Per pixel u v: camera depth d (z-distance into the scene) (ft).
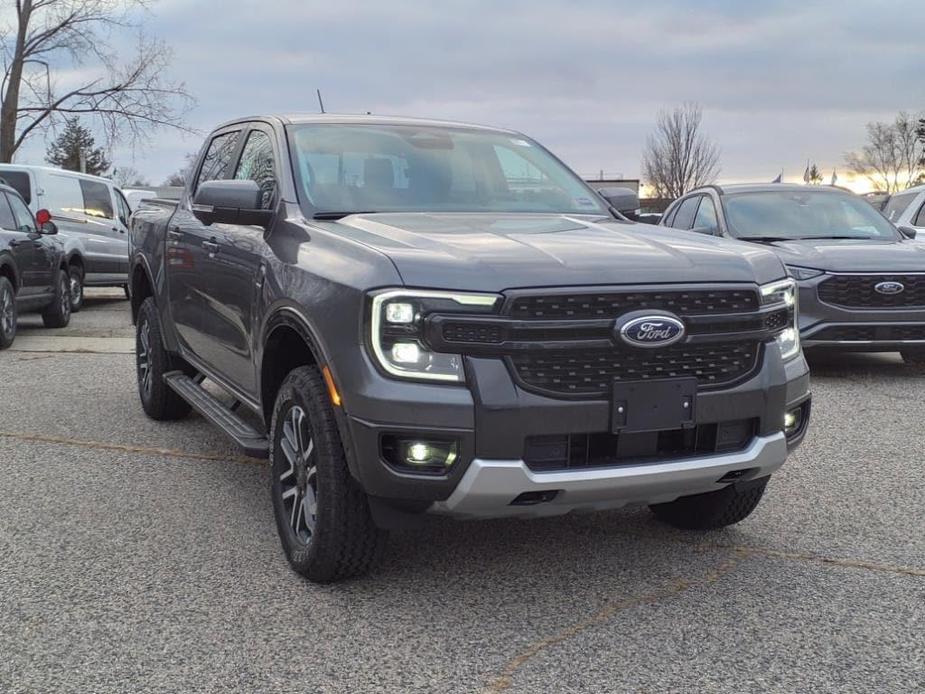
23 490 16.20
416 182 15.31
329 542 11.51
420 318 10.37
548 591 12.02
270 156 15.67
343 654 10.27
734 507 13.56
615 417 10.66
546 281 10.52
